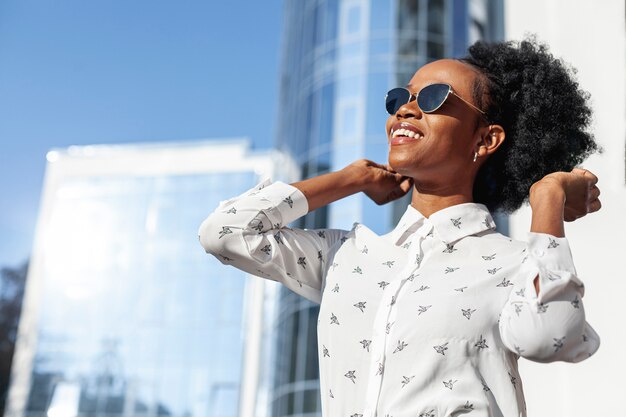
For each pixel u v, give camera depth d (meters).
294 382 16.38
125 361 31.08
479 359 1.32
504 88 1.63
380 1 17.75
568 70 1.73
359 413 1.36
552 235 1.31
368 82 17.17
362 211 15.73
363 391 1.37
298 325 16.80
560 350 1.23
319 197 1.63
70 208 33.59
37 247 33.31
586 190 1.43
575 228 2.66
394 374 1.32
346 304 1.44
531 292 1.25
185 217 32.12
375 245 1.51
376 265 1.48
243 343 27.25
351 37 17.78
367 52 17.42
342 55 17.72
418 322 1.33
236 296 30.62
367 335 1.40
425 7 17.50
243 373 26.23
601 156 2.66
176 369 30.33
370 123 16.86
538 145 1.62
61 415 30.62
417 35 17.31
